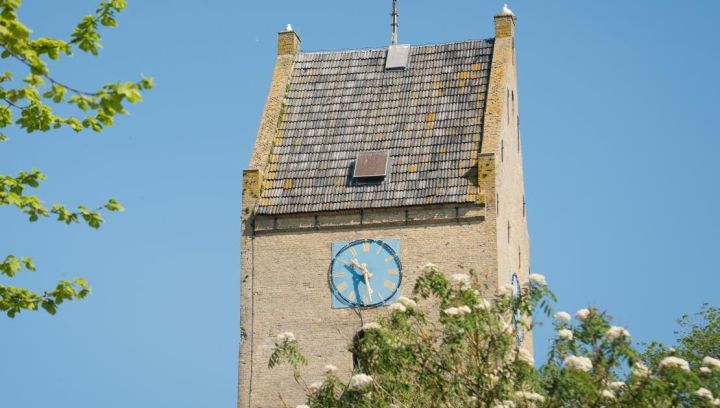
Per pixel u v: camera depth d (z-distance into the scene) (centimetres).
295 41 13462
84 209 6362
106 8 6309
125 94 5716
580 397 7156
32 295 6391
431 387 7588
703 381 7144
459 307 7400
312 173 12500
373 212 12156
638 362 7294
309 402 8062
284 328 12069
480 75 12925
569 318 7344
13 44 5766
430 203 12031
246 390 12006
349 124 12800
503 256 12194
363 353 7625
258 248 12281
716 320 12962
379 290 11988
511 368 7356
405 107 12825
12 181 6406
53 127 6325
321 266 12144
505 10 13188
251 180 12419
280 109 12975
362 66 13250
